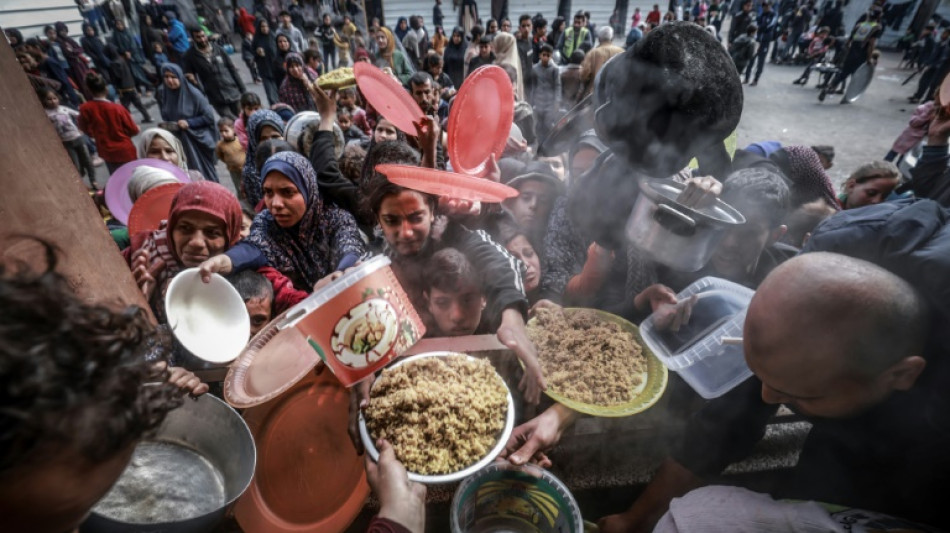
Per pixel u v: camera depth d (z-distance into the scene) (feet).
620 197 4.57
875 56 22.16
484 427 3.02
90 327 1.44
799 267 2.45
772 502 2.83
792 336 2.39
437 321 4.38
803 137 21.66
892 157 14.07
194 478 3.14
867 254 2.63
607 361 3.88
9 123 2.58
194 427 3.29
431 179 3.12
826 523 2.59
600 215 4.72
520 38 24.56
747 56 30.14
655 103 3.27
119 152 16.25
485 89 4.36
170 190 6.24
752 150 7.13
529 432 3.60
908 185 8.39
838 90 29.04
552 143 7.59
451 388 3.15
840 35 35.37
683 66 3.16
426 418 2.97
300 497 3.47
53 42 25.52
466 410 3.01
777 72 35.88
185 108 16.28
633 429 4.42
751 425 3.68
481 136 4.70
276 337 3.64
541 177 6.66
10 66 2.58
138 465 3.09
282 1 39.24
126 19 33.78
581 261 5.99
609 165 4.63
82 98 26.13
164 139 10.42
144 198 6.16
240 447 3.11
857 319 2.24
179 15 36.94
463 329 4.36
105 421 1.35
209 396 3.23
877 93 29.17
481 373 3.38
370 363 2.87
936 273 2.27
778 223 4.35
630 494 4.37
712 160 5.19
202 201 4.91
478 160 4.80
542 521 3.50
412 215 4.17
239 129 14.70
